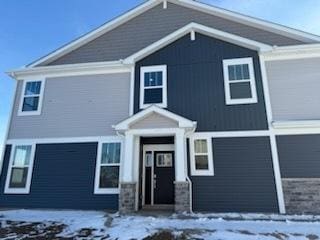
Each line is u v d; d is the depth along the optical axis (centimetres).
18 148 993
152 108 857
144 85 989
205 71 961
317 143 817
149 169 946
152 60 1016
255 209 791
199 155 866
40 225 648
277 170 813
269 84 910
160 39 1056
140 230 573
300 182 792
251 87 912
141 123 861
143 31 1130
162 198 920
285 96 889
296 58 925
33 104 1046
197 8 1116
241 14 1055
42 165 959
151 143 957
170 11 1136
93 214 784
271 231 554
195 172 850
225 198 813
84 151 953
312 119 852
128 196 804
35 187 936
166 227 593
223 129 882
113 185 900
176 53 1005
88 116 994
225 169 840
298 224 622
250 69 934
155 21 1135
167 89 965
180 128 833
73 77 1059
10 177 961
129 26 1148
